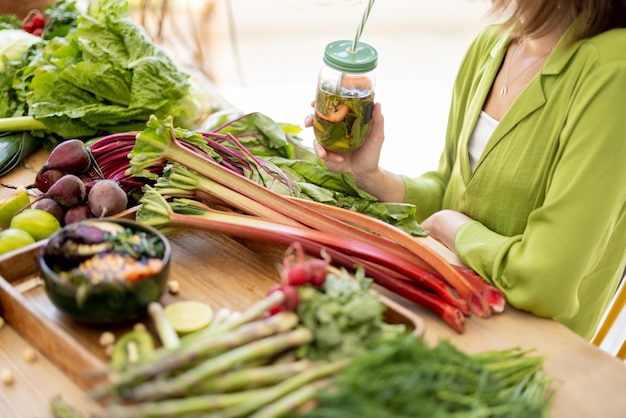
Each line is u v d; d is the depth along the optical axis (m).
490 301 1.12
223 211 1.29
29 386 0.91
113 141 1.40
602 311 1.44
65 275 0.94
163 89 1.58
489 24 1.50
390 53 3.72
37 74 1.53
